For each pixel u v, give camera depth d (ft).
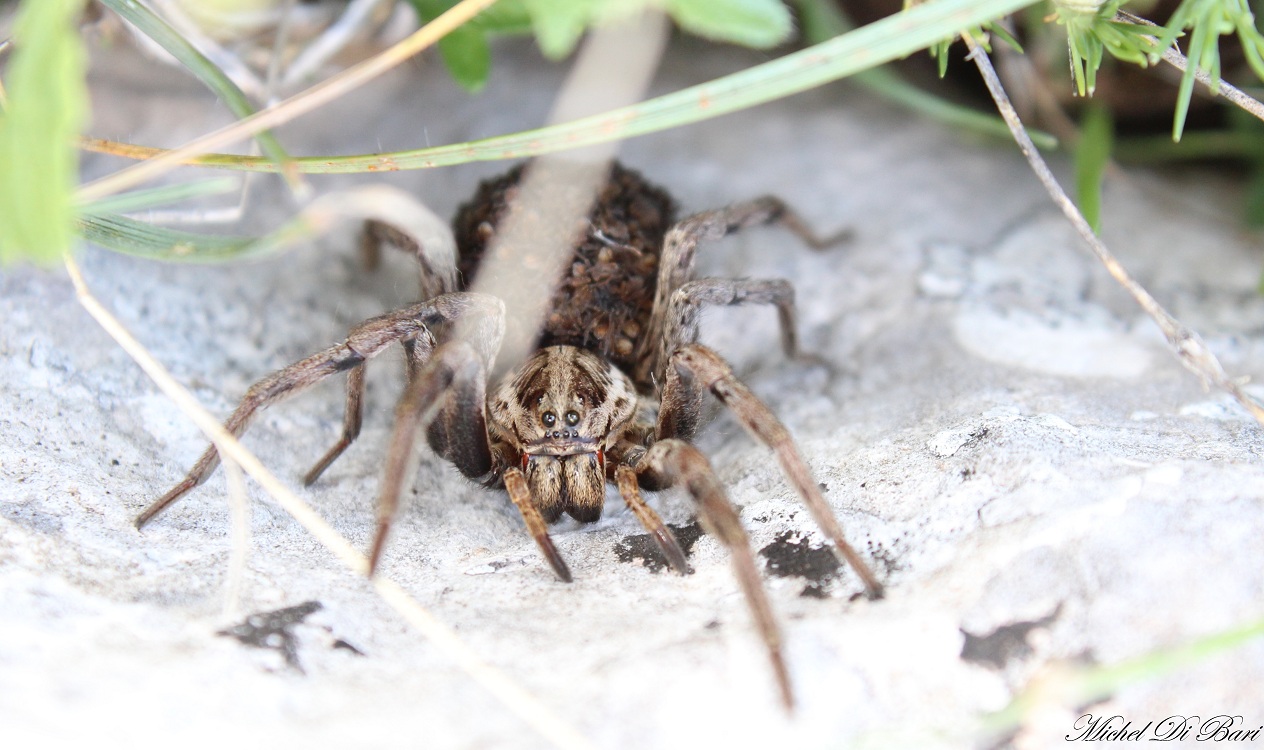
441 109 0.63
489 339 0.53
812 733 0.47
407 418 0.49
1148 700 0.48
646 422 0.54
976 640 0.48
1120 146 0.61
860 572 0.49
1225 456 0.50
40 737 0.46
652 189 0.57
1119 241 0.59
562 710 0.47
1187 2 0.50
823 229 0.60
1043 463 0.50
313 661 0.48
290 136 0.61
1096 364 0.55
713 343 0.58
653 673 0.48
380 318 0.52
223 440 0.49
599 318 0.55
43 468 0.51
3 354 0.53
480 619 0.49
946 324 0.56
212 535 0.51
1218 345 0.55
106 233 0.50
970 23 0.48
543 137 0.50
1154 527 0.49
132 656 0.48
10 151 0.47
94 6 0.56
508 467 0.53
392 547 0.51
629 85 0.57
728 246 0.60
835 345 0.57
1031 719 0.48
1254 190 0.60
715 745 0.47
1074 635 0.48
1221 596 0.48
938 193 0.61
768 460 0.53
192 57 0.50
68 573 0.49
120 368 0.54
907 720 0.48
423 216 0.49
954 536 0.50
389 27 0.59
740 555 0.48
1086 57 0.52
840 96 0.65
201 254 0.50
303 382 0.51
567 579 0.50
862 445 0.53
